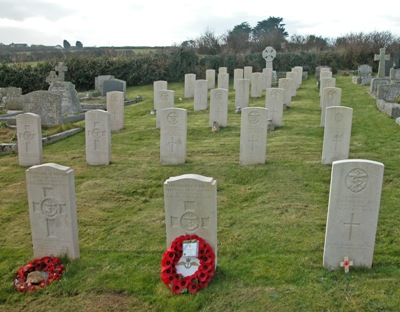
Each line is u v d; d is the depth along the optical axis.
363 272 6.06
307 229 7.51
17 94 24.75
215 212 6.10
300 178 10.10
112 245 7.31
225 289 5.80
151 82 36.34
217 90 15.86
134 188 9.97
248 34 60.34
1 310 5.68
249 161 11.27
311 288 5.72
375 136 13.84
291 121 17.02
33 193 6.57
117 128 16.66
